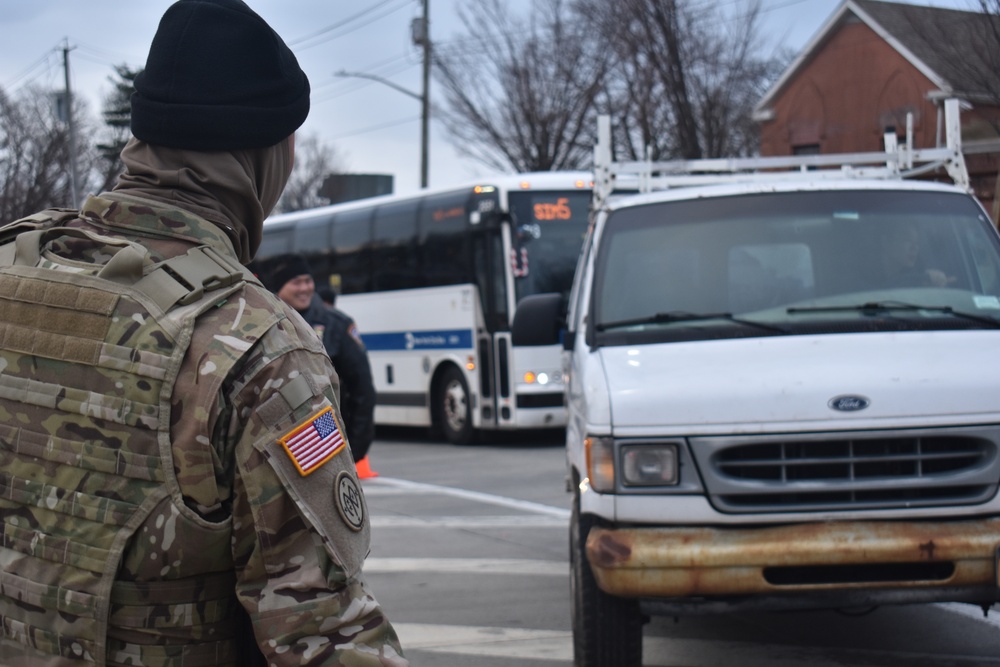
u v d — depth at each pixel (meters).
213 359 1.74
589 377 4.87
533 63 30.84
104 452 1.76
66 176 35.72
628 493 4.46
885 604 4.31
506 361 15.38
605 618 4.64
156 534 1.73
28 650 1.83
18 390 1.85
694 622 6.15
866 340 4.84
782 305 5.25
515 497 10.98
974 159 14.14
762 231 5.58
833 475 4.41
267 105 1.94
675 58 24.84
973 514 4.38
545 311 5.94
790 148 28.45
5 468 1.86
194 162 1.93
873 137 26.41
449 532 9.09
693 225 5.68
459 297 16.22
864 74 26.53
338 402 1.89
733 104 27.30
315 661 1.71
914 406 4.39
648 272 5.50
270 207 2.07
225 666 1.81
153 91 1.90
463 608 6.59
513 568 7.66
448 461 14.45
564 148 31.14
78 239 1.92
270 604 1.72
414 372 17.36
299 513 1.74
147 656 1.76
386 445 17.66
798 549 4.26
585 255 6.31
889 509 4.37
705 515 4.40
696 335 5.07
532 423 15.11
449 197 16.50
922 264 5.39
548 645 5.78
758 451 4.43
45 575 1.80
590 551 4.42
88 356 1.79
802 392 4.43
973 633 5.69
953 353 4.66
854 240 5.51
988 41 13.65
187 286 1.80
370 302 18.36
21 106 36.16
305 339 1.84
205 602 1.78
